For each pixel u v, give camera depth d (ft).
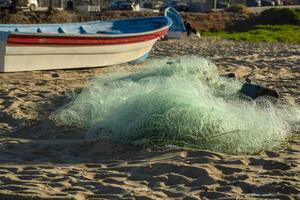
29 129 30.83
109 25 67.62
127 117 27.86
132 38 60.23
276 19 169.17
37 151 26.07
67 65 56.08
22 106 36.83
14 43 51.24
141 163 23.81
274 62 67.00
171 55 75.00
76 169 23.16
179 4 189.47
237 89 37.50
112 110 29.89
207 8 188.44
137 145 26.14
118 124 27.76
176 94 27.48
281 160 24.25
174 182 21.47
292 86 46.85
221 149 25.94
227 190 20.36
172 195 19.94
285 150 26.30
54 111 34.68
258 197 19.53
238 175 21.98
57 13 145.38
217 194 19.86
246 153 25.72
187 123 26.45
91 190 20.51
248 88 36.32
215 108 27.04
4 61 51.75
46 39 53.01
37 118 33.12
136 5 177.27
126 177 22.07
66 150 26.25
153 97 27.71
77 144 26.81
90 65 57.77
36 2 157.69
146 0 216.33
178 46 91.66
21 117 33.22
